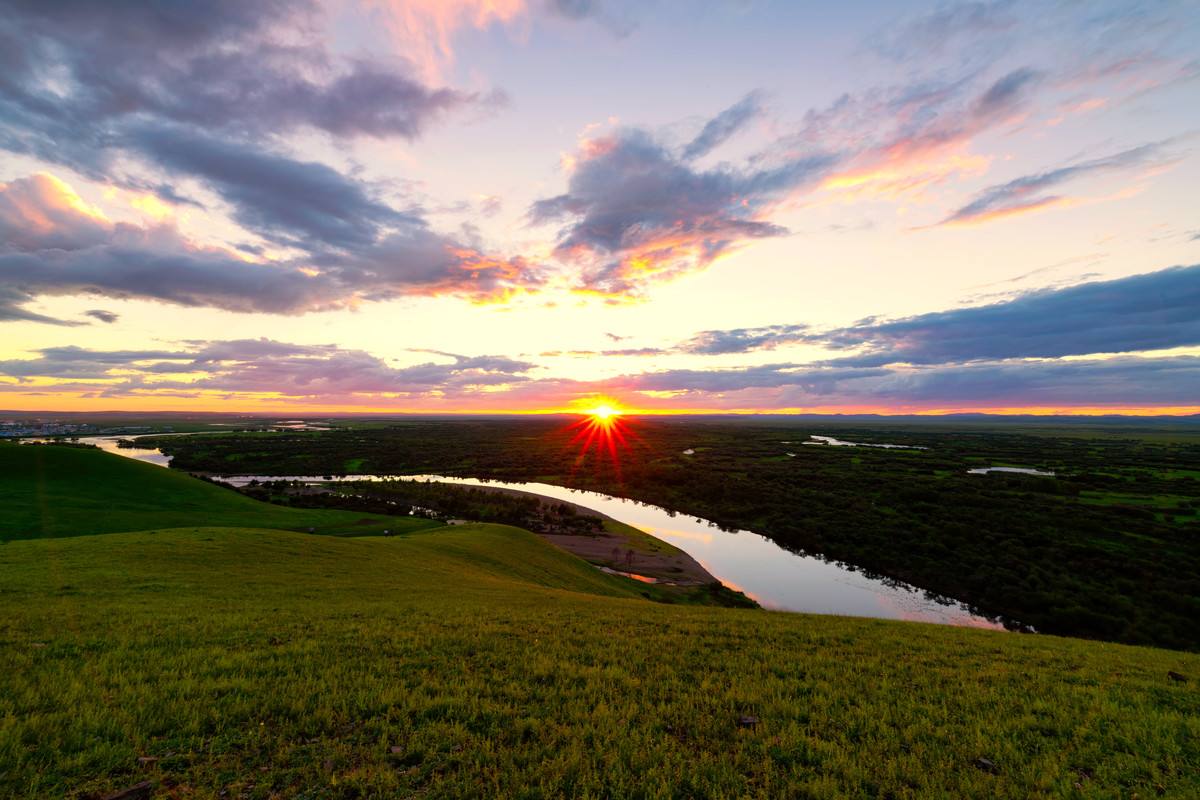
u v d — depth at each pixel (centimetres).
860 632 1689
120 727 772
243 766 692
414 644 1293
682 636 1491
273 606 1781
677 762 732
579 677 1087
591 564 6519
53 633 1276
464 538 4969
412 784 666
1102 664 1385
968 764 771
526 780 682
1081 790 709
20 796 604
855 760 762
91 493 5891
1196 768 777
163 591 1950
